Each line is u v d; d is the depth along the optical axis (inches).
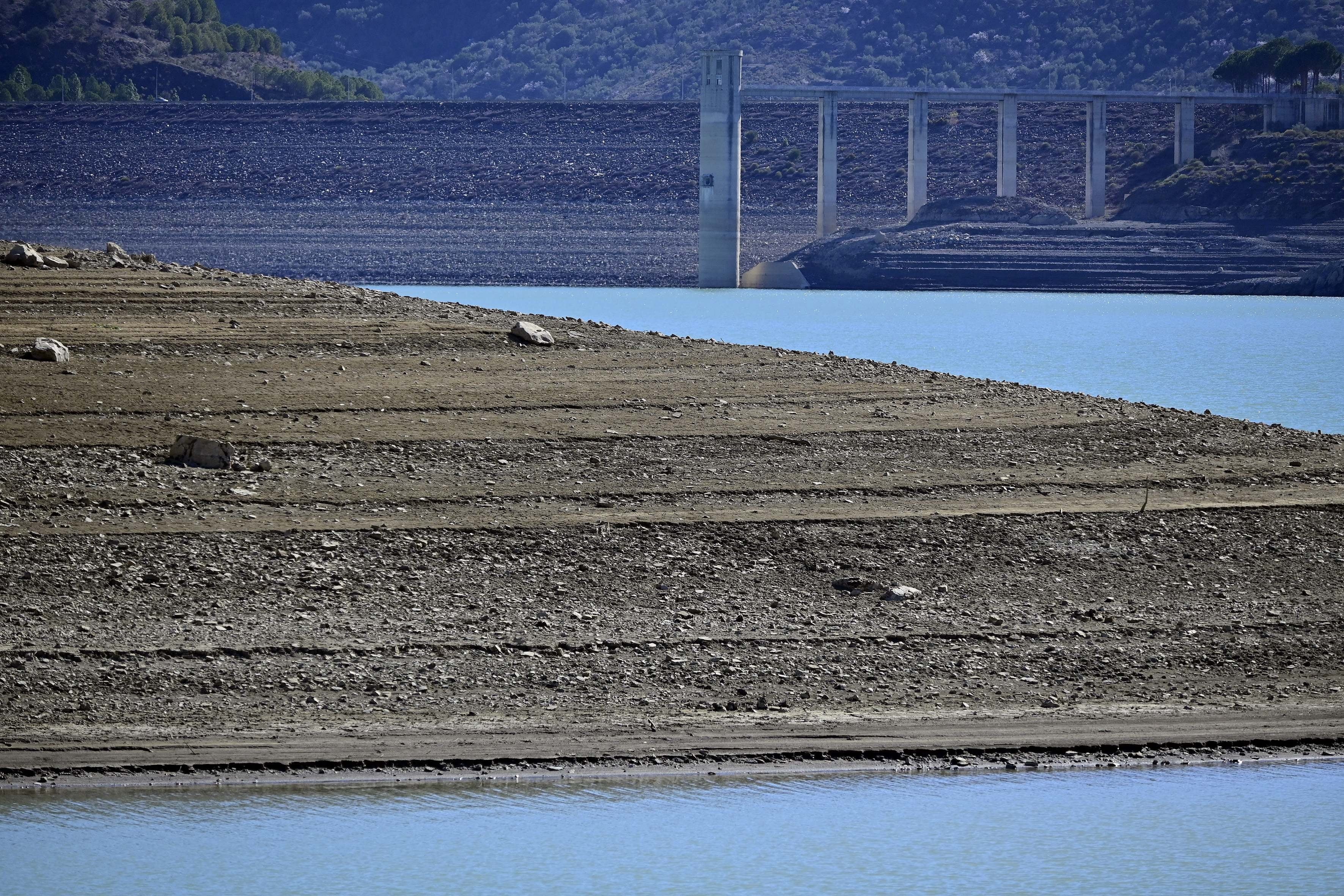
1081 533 4510.3
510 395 5807.1
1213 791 2972.4
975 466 5167.3
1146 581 4192.9
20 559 3991.1
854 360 6899.6
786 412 5753.0
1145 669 3595.0
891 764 3056.1
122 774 2920.8
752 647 3629.4
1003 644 3708.2
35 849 2667.3
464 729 3149.6
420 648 3545.8
